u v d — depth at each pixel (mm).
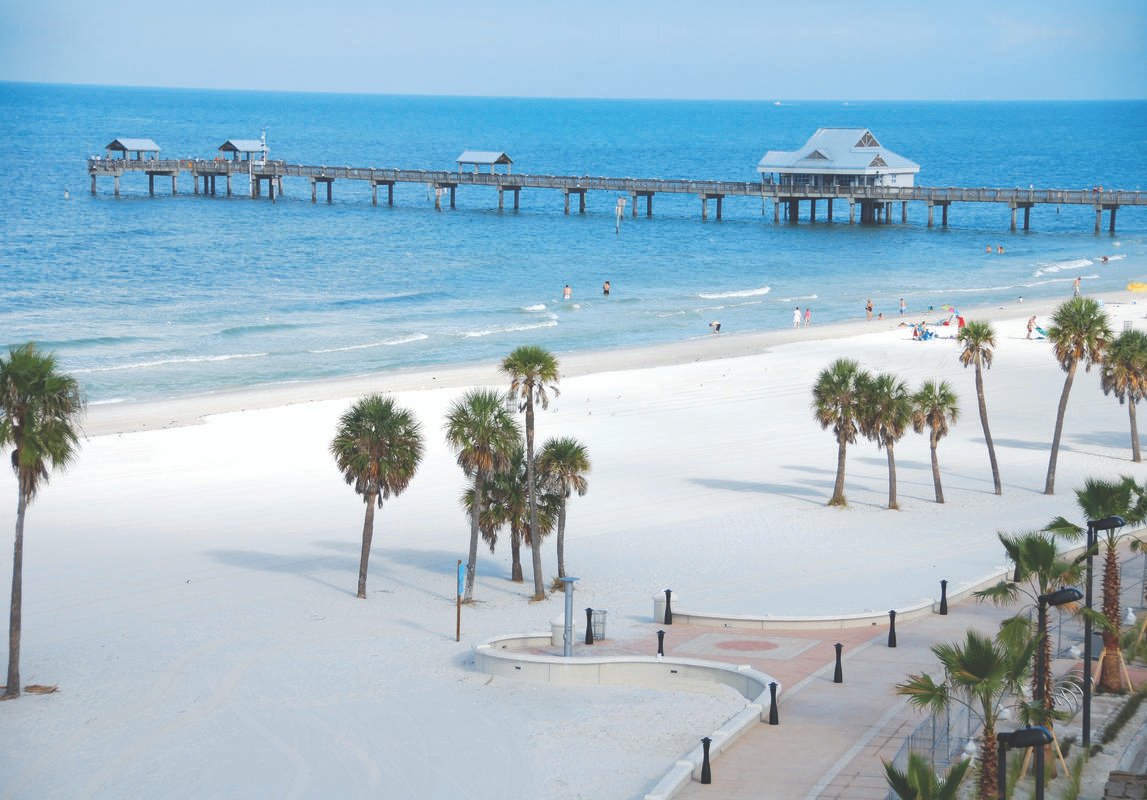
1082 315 52312
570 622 32406
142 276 118250
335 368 81625
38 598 39438
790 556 44188
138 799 25297
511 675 32156
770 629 35531
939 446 62625
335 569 43594
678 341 92750
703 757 24672
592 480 55375
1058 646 32594
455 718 29312
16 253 126938
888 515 49969
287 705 30328
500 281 122375
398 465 39969
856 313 106438
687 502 52094
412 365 83062
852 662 32250
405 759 27016
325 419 66000
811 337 93125
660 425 66500
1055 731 27156
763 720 28062
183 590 40531
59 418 32156
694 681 31094
